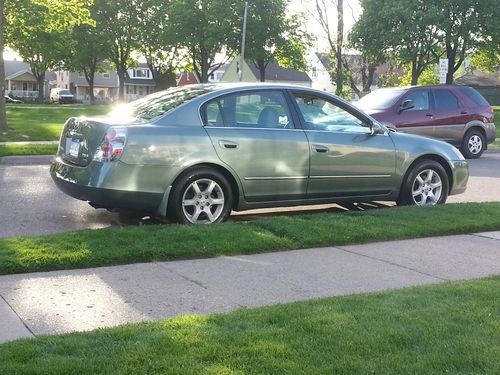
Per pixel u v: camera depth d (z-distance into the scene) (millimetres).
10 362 3213
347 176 7676
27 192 9297
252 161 7023
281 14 47969
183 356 3324
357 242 6582
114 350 3396
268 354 3377
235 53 49938
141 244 5770
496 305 4355
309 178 7418
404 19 36406
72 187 6699
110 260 5418
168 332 3697
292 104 7430
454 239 6871
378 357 3385
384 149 7910
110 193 6418
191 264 5562
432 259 6023
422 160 8352
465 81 61375
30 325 3975
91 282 4930
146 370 3145
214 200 6938
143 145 6453
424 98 15430
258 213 8281
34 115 30438
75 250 5500
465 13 37344
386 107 15000
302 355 3383
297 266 5629
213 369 3170
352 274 5438
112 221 7422
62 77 99625
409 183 8234
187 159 6652
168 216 6793
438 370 3242
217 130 6875
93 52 62656
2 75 18062
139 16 60875
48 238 5855
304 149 7324
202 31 50219
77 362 3219
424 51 38125
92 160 6516
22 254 5297
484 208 8156
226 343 3520
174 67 67312
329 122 7668
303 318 3996
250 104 7191
